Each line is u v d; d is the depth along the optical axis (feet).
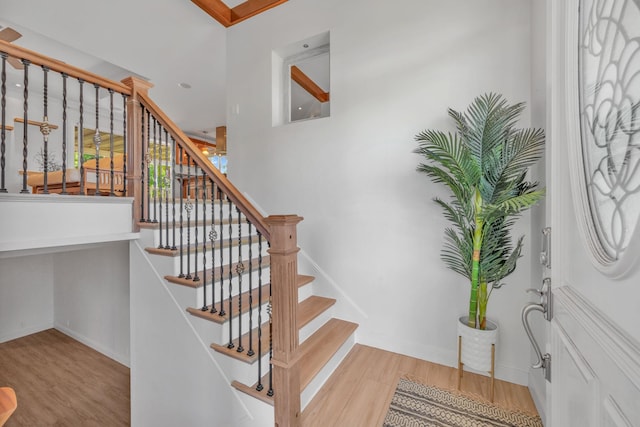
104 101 17.54
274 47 10.05
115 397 9.11
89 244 6.86
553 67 3.29
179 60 13.05
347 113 8.68
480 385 6.45
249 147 10.58
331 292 8.90
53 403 8.84
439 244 7.41
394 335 7.95
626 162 2.02
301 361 6.32
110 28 10.71
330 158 8.98
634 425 1.70
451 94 7.25
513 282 6.57
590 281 2.46
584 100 2.70
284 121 10.57
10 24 10.36
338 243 8.84
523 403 5.85
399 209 7.93
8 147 15.16
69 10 9.66
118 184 14.58
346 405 5.80
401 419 5.42
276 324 4.86
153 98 17.75
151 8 9.73
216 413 5.77
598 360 2.19
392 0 8.02
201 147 27.84
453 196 7.22
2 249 4.98
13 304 13.16
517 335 6.53
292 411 4.85
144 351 6.88
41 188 14.30
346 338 7.55
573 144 2.79
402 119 7.87
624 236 2.01
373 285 8.29
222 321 5.65
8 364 11.06
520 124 6.45
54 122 17.06
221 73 14.32
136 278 7.04
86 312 12.62
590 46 2.60
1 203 5.02
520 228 6.52
